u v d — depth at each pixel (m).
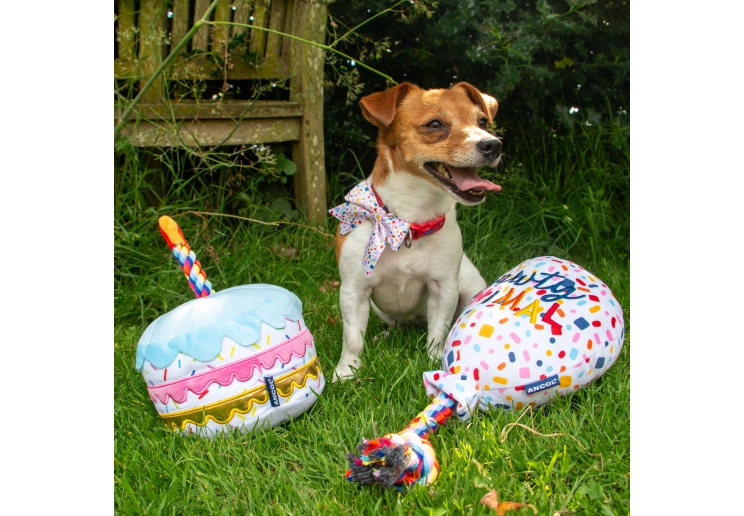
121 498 0.74
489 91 1.49
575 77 1.63
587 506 0.68
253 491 0.74
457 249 1.05
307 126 1.53
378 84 1.70
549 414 0.85
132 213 1.32
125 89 1.42
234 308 0.84
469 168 1.00
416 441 0.74
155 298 1.26
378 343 1.09
